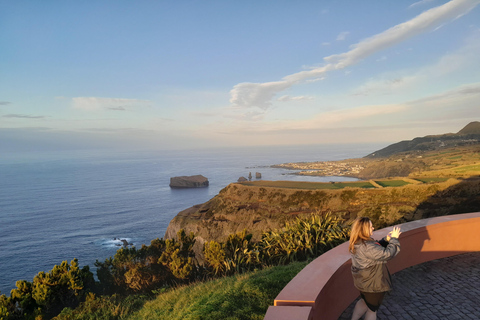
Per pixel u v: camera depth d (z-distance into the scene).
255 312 5.53
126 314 11.81
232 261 16.22
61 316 12.76
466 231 6.70
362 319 4.07
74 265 16.44
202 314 6.09
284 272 7.94
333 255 4.43
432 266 6.03
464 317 4.24
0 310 13.77
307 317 2.61
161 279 19.39
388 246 3.51
